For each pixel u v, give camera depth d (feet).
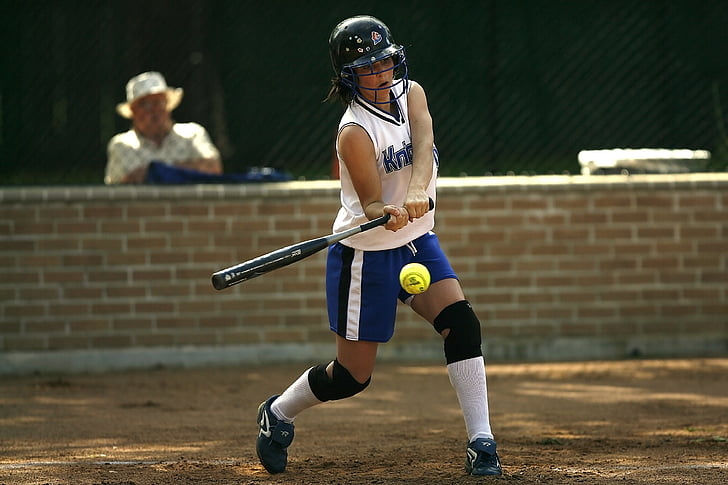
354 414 82.74
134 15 118.73
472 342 54.44
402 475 56.08
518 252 111.65
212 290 109.70
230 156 119.55
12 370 107.45
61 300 108.27
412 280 51.57
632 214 112.57
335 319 55.16
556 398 89.71
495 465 54.13
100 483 54.95
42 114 115.55
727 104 119.14
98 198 107.96
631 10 119.34
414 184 52.70
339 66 53.72
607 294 112.78
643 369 104.94
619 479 53.78
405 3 120.47
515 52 118.73
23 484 54.95
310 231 110.01
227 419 80.89
